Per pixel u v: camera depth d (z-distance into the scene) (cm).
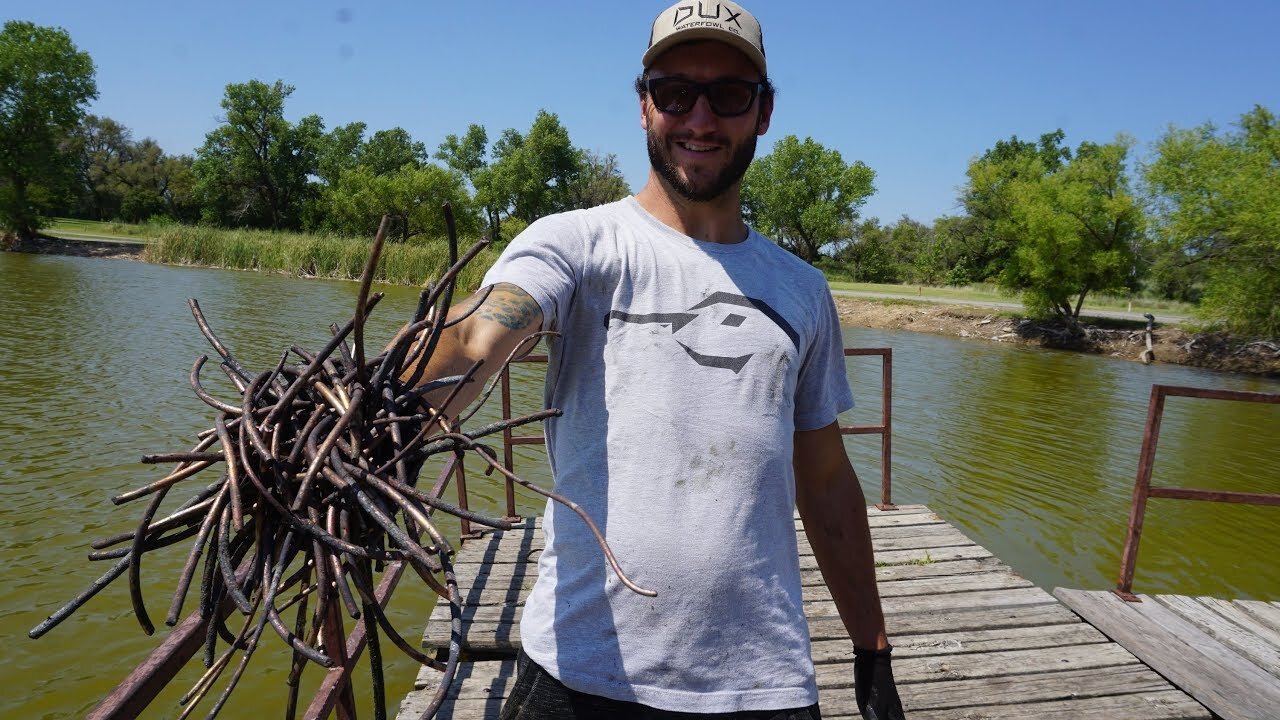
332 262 3369
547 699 148
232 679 102
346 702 239
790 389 159
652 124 164
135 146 8669
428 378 125
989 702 352
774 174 6519
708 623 144
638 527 145
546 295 143
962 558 498
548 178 7000
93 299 2136
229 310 2028
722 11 156
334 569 103
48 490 726
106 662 482
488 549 494
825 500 189
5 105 4438
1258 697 352
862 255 6662
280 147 6494
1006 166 3903
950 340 2695
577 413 153
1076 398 1591
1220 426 1380
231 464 105
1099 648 399
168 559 607
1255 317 2291
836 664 375
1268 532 841
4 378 1141
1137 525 454
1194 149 2473
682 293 156
